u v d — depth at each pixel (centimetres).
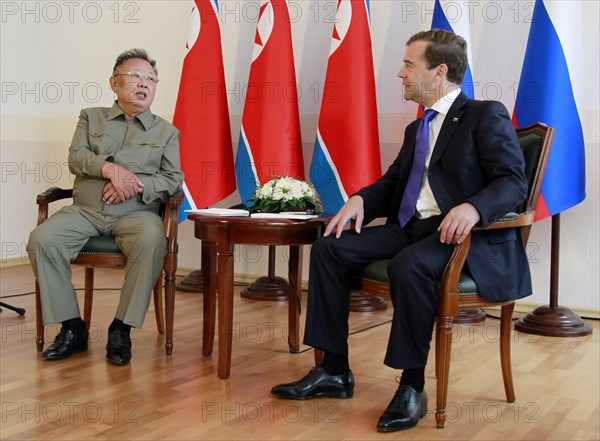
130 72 304
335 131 379
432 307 210
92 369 269
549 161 332
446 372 212
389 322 357
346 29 377
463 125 228
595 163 363
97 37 512
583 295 371
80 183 303
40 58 528
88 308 320
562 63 332
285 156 391
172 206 295
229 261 257
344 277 233
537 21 338
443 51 233
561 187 332
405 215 239
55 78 530
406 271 209
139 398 236
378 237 240
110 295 415
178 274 489
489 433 208
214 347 304
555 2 332
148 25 490
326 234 237
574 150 334
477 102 230
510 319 234
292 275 295
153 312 372
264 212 280
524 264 229
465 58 237
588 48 360
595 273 367
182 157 405
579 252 370
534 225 379
